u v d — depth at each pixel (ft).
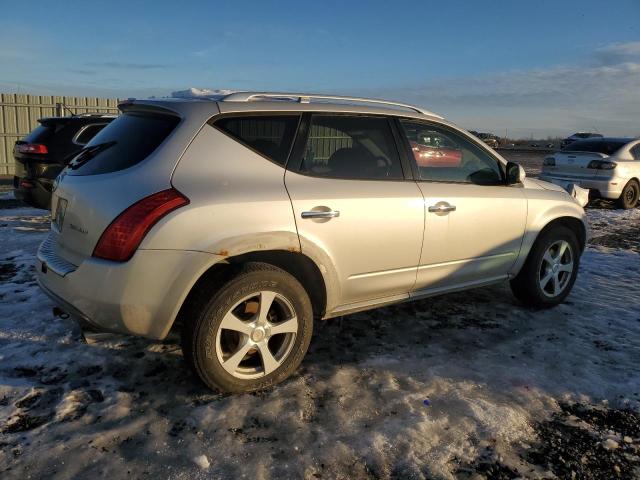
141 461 8.29
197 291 9.84
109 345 12.20
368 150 12.12
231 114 10.50
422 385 10.98
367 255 11.64
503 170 14.83
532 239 15.02
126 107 11.66
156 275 9.26
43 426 9.10
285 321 10.62
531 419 9.92
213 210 9.58
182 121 10.08
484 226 13.78
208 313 9.70
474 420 9.74
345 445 8.87
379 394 10.57
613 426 9.82
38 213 30.83
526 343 13.30
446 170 13.50
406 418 9.73
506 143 183.93
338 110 11.75
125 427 9.15
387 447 8.87
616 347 13.21
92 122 26.03
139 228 9.17
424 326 14.21
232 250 9.75
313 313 11.80
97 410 9.65
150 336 9.71
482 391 10.84
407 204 12.16
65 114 55.83
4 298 15.02
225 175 10.05
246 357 10.76
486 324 14.49
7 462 8.14
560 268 15.92
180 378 10.90
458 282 13.83
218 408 9.82
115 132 11.16
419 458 8.65
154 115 10.77
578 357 12.57
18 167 26.03
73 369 11.12
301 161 11.03
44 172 24.97
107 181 9.80
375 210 11.59
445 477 8.27
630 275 20.01
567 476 8.43
